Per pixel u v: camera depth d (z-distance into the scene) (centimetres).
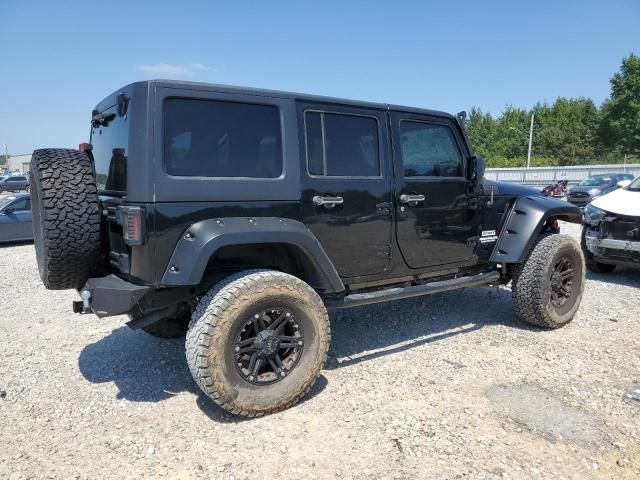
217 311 293
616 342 449
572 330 485
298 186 343
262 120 336
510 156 6981
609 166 3453
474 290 645
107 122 363
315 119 359
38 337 485
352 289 390
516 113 7406
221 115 320
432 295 621
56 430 307
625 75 5381
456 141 451
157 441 292
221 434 298
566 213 497
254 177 328
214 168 315
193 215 304
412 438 289
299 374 325
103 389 364
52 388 367
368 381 369
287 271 365
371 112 388
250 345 310
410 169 409
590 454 272
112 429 307
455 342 452
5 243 1275
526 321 489
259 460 271
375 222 384
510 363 400
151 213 291
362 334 479
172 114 303
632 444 281
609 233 684
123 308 294
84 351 444
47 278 325
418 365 398
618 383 361
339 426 304
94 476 260
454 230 440
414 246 412
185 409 331
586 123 6800
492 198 468
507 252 465
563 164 6344
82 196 320
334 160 365
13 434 302
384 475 255
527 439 287
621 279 718
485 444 282
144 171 291
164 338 453
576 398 338
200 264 292
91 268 334
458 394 345
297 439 291
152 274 295
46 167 319
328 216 359
